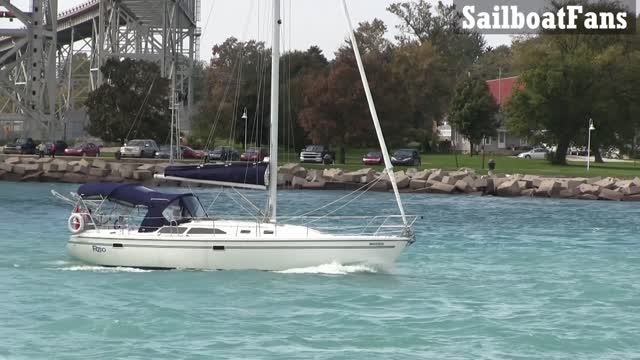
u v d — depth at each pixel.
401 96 161.88
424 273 55.06
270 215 51.56
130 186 53.16
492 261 61.19
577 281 53.19
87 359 34.19
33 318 40.50
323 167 145.38
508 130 193.50
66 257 58.28
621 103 175.38
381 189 129.50
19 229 75.88
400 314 42.53
